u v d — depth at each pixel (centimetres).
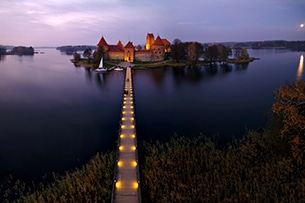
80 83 11044
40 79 12319
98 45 19725
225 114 6325
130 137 4438
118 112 6638
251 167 3662
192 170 3662
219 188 3206
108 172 3566
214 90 9156
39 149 4556
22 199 3241
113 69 15575
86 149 4528
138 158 3847
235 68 15675
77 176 3528
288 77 11631
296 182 3278
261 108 6762
